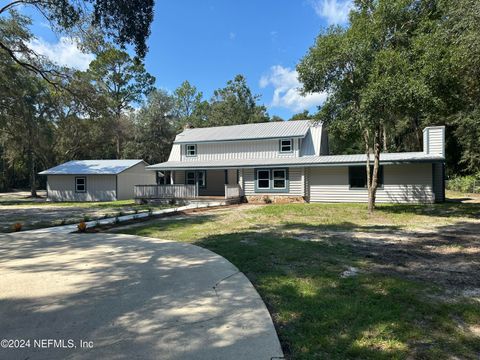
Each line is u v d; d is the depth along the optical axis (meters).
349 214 13.41
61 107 26.75
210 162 22.48
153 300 4.15
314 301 4.11
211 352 2.86
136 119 40.53
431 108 11.53
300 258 6.25
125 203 22.83
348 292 4.43
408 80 10.88
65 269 5.61
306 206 16.36
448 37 10.98
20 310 3.83
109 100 20.78
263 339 3.11
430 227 10.12
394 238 8.38
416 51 11.61
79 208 19.52
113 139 39.06
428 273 5.32
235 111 46.47
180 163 23.47
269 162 19.89
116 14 9.05
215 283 4.83
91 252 6.93
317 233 9.16
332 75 13.00
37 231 10.03
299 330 3.38
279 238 8.37
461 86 12.02
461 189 28.31
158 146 39.25
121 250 7.11
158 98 40.00
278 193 20.17
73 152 37.31
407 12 12.20
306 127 22.33
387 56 11.19
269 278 5.05
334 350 2.99
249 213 14.36
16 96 21.92
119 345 2.99
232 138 22.61
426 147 17.44
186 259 6.27
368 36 12.09
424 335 3.26
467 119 24.05
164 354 2.82
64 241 8.23
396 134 34.31
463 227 10.08
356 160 17.61
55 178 27.91
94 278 5.09
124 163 29.42
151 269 5.59
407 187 17.31
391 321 3.54
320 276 5.11
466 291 4.47
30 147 31.08
